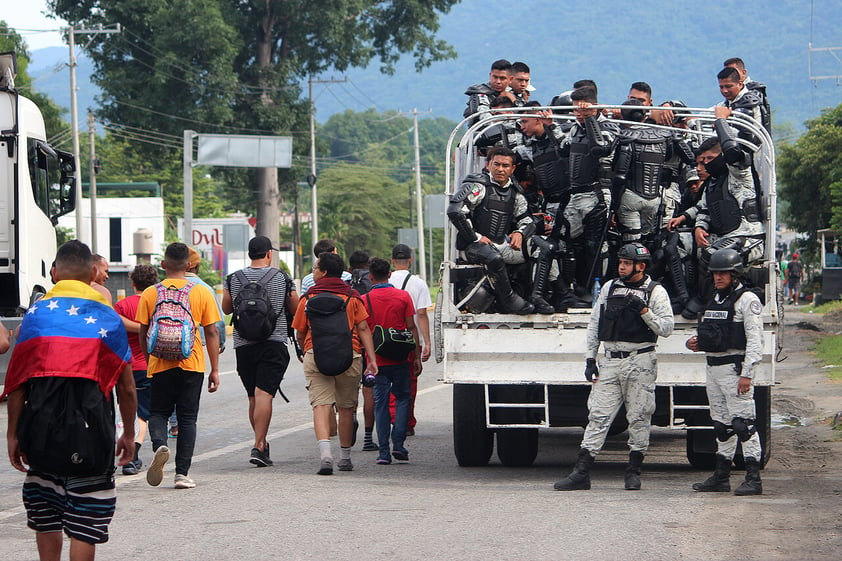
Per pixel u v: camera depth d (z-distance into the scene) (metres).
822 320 40.59
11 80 18.92
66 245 6.46
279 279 11.76
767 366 10.71
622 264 10.15
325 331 11.13
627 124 11.80
